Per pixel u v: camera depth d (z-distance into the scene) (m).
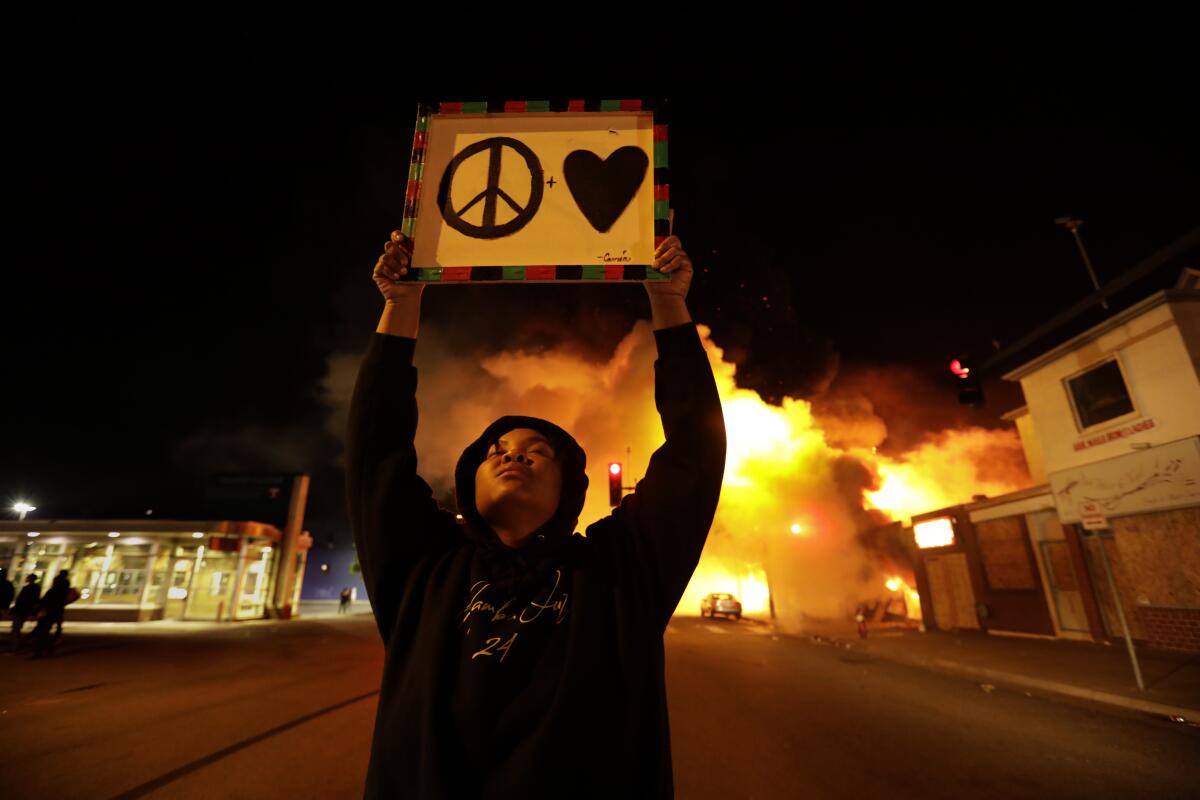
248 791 4.44
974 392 10.55
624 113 1.73
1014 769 5.04
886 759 5.27
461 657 1.18
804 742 5.80
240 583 24.05
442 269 1.58
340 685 8.94
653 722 1.18
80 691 8.53
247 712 7.08
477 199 1.65
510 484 1.42
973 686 9.14
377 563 1.38
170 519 23.67
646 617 1.25
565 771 1.02
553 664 1.15
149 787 4.54
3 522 22.69
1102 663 10.19
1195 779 4.81
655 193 1.64
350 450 1.51
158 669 10.66
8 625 20.48
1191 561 10.45
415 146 1.72
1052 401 13.78
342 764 5.05
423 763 1.05
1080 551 12.90
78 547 22.83
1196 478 10.19
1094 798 4.43
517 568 1.33
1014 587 15.13
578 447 1.66
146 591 22.61
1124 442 11.95
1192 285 14.28
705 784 4.61
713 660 12.18
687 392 1.50
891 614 24.70
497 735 1.07
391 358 1.58
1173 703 7.19
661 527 1.34
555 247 1.59
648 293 1.61
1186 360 10.75
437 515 1.55
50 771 4.93
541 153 1.69
